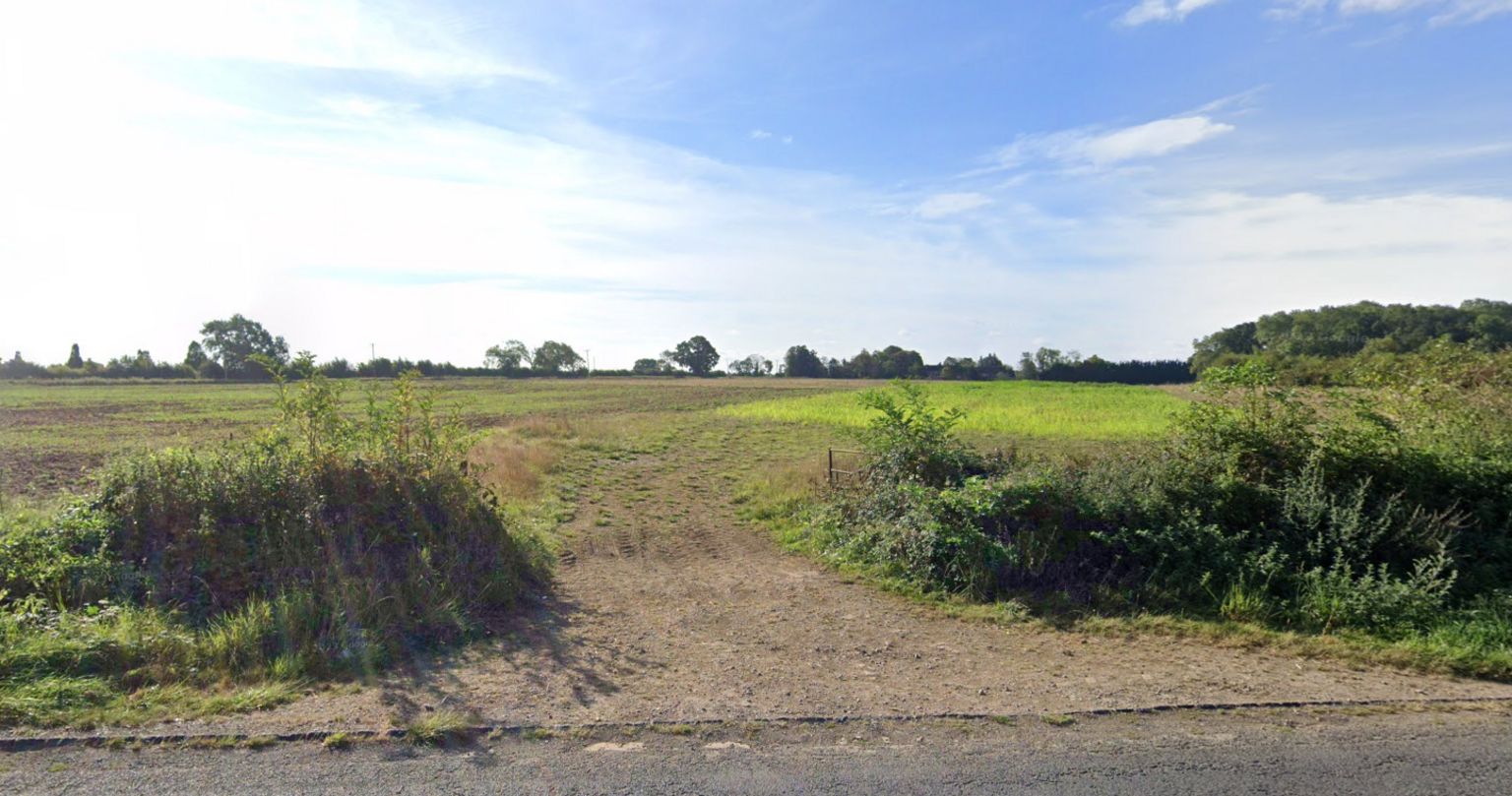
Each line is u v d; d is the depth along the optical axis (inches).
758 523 528.4
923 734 177.6
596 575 383.9
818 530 463.2
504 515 408.8
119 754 159.6
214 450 353.1
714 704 197.6
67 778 148.6
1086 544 357.1
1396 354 484.7
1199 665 241.8
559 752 165.0
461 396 2466.8
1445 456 366.6
